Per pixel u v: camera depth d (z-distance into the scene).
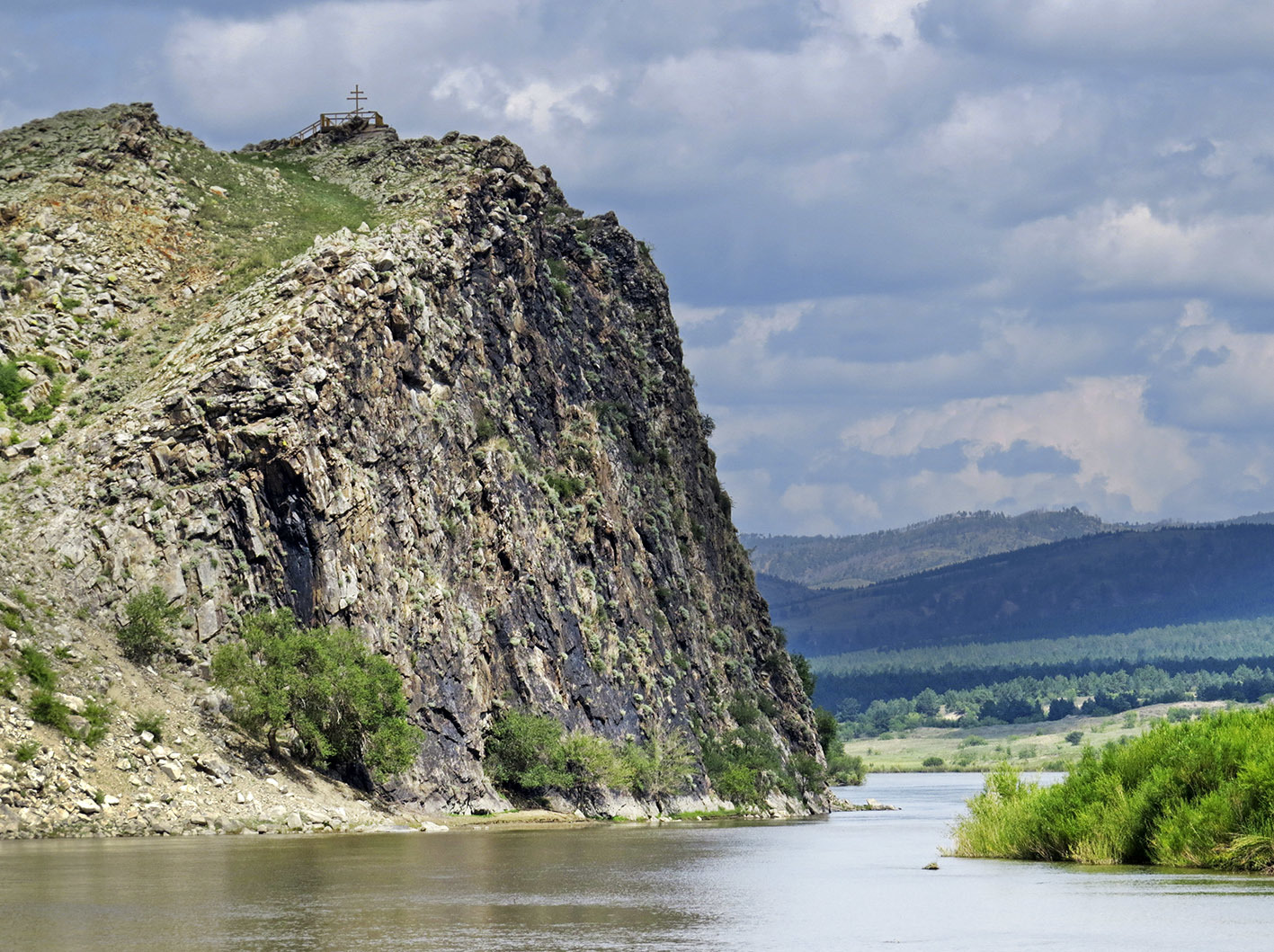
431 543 111.50
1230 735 58.50
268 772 87.12
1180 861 56.69
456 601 112.31
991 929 39.47
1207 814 55.97
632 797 125.69
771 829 113.69
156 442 99.00
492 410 127.75
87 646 87.94
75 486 97.44
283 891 47.97
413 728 96.44
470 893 49.06
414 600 106.81
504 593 119.06
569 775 114.75
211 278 126.44
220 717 89.06
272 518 98.81
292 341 103.75
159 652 91.56
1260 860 54.09
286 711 89.06
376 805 93.12
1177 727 62.03
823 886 52.75
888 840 94.44
